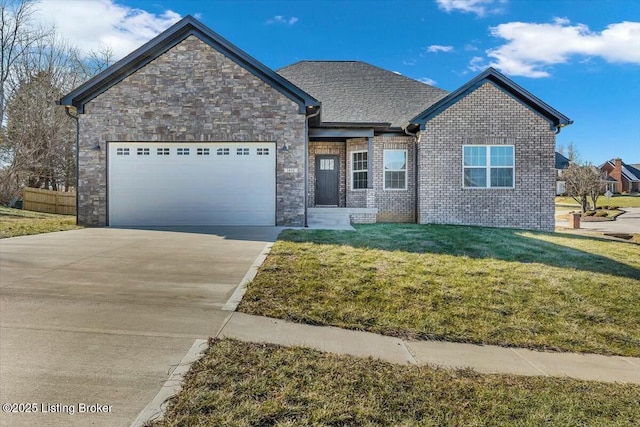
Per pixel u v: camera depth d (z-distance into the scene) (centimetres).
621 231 1769
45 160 2456
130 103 1245
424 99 1688
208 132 1252
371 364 371
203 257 759
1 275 607
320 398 299
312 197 1612
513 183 1427
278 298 538
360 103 1650
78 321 432
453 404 306
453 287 608
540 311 538
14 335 390
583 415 302
